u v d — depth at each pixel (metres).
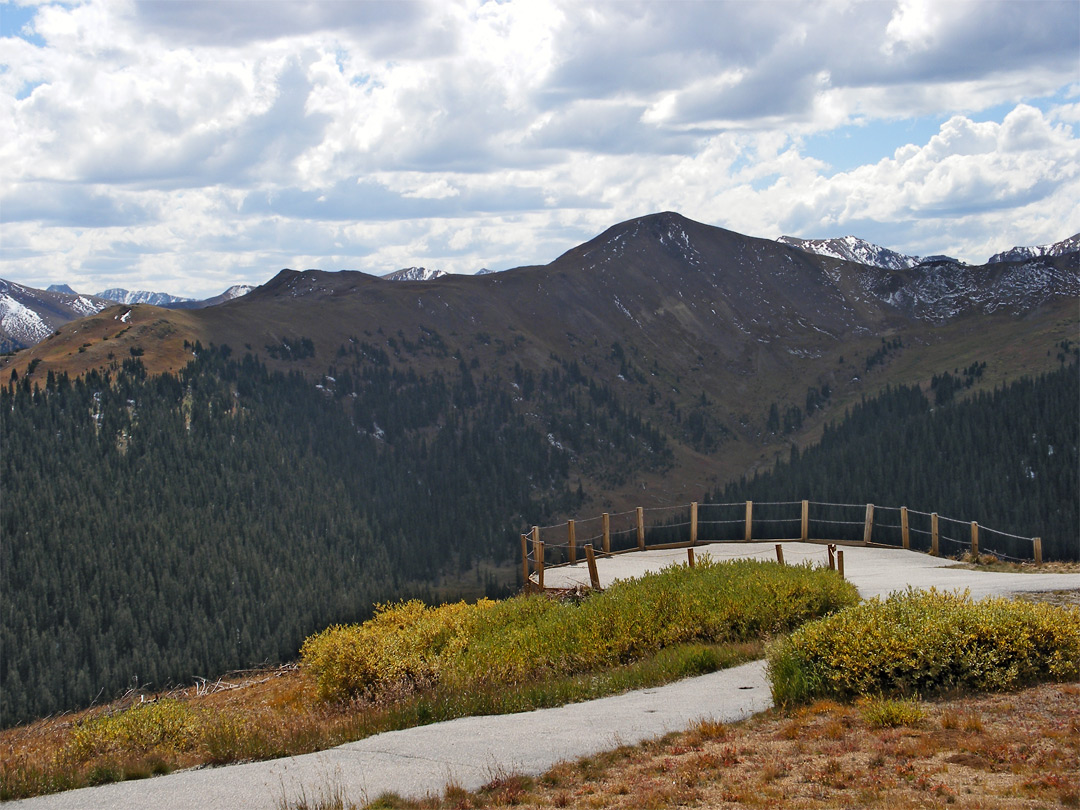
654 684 11.25
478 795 6.82
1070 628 9.08
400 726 10.05
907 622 9.47
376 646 13.55
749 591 14.31
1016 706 8.05
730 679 10.92
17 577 130.38
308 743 9.47
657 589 15.31
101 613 124.81
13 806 7.92
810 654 9.49
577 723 9.13
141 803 7.53
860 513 163.88
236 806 7.15
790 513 174.25
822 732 7.75
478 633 15.97
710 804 6.20
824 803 6.02
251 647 122.56
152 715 11.70
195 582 136.38
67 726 15.10
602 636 13.55
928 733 7.44
